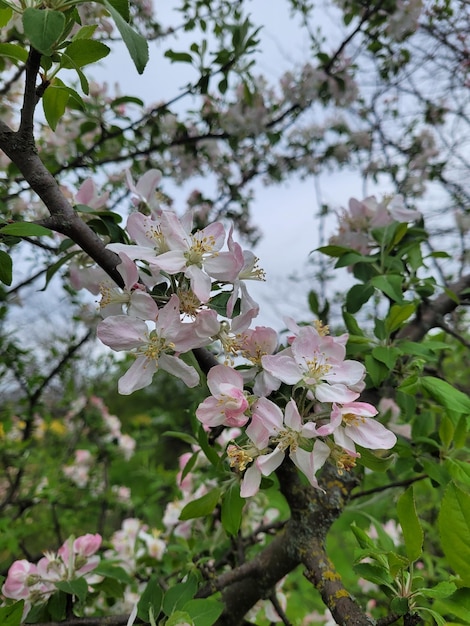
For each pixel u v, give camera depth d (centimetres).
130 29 16
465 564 16
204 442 22
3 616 18
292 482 25
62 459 75
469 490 29
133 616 20
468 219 63
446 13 51
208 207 62
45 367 72
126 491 70
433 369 36
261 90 60
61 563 27
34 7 17
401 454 27
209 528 35
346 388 19
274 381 20
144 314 19
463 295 36
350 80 56
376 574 18
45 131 47
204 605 20
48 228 20
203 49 46
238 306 20
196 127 57
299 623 50
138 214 20
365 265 32
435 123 64
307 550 23
